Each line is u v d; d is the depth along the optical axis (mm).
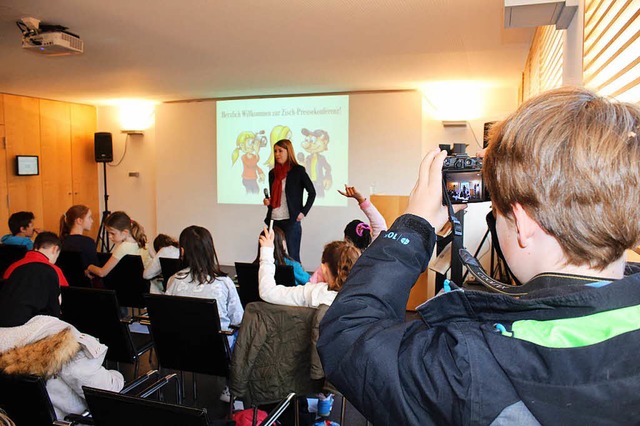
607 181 412
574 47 1984
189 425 1180
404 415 452
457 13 3205
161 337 2457
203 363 2459
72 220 4047
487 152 504
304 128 6949
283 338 2123
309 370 2127
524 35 3730
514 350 413
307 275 3393
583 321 402
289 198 5035
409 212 565
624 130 432
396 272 525
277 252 3273
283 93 6934
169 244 3838
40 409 1673
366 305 513
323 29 3594
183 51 4289
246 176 7293
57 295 2314
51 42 3330
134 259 3740
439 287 2039
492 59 4629
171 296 2340
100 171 8320
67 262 3934
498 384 412
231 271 6934
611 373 381
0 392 1696
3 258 4332
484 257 4957
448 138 6504
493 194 490
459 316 483
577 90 477
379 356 469
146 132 8055
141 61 4699
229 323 2814
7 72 5184
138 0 2963
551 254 456
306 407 2525
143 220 8164
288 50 4262
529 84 4305
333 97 6812
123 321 2611
